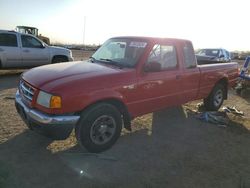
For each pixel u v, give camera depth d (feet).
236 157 15.12
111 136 14.69
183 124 19.83
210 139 17.39
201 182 12.41
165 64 17.47
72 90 12.68
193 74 19.58
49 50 41.93
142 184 11.85
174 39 18.16
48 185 11.35
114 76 14.32
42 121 12.52
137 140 16.47
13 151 13.96
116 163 13.51
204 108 23.80
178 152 15.20
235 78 25.26
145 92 15.93
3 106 21.44
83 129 13.46
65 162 13.21
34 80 13.67
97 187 11.41
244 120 21.62
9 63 37.83
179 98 18.94
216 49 56.34
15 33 38.37
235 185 12.40
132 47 16.55
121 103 14.88
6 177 11.55
